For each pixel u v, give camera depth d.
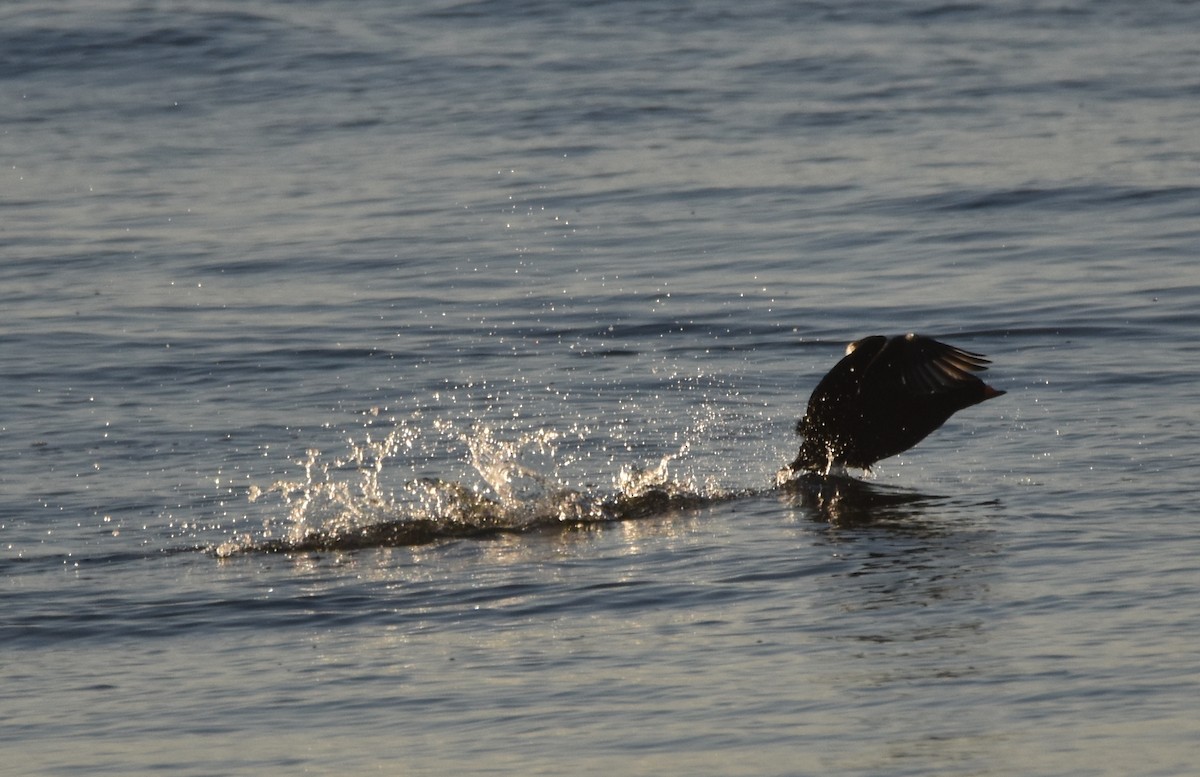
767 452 36.03
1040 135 72.38
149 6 101.00
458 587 27.47
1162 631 23.00
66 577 28.86
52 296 52.97
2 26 96.25
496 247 58.44
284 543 30.55
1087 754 18.94
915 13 100.56
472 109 81.62
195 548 30.42
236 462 36.06
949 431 36.88
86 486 34.41
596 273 54.59
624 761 19.52
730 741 19.97
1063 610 24.28
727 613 25.27
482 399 41.12
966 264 53.75
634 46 93.69
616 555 29.00
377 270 55.78
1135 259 53.00
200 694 22.86
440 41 95.25
